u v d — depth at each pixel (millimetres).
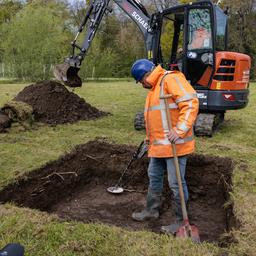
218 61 7512
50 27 23359
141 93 15719
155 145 3854
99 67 29125
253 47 31344
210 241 4199
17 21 23422
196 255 3107
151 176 4242
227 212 4543
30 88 9086
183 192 3838
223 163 5703
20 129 7348
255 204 4199
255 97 15320
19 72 23422
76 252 3115
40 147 6230
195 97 3617
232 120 9711
